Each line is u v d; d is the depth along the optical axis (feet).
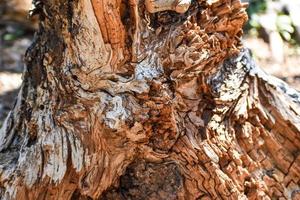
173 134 5.57
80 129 5.50
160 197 5.77
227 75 5.78
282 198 5.94
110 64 5.41
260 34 15.61
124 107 5.37
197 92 5.69
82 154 5.49
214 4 5.57
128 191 5.81
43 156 5.56
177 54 5.46
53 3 5.44
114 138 5.44
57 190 5.56
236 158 5.78
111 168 5.58
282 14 16.15
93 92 5.45
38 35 5.85
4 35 15.31
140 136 5.46
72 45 5.43
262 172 5.91
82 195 5.69
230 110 5.79
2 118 11.43
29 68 5.92
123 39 5.37
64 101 5.57
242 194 5.81
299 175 5.99
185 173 5.74
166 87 5.46
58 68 5.56
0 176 5.64
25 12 15.47
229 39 5.74
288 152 5.98
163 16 5.49
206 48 5.55
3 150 5.95
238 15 5.67
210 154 5.68
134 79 5.38
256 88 5.91
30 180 5.55
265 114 5.91
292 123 5.90
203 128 5.70
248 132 5.86
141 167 5.71
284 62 14.57
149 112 5.41
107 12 5.24
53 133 5.56
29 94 5.87
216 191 5.76
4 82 13.05
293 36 15.71
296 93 6.12
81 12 5.32
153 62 5.44
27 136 5.79
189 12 5.50
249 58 5.97
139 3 5.38
